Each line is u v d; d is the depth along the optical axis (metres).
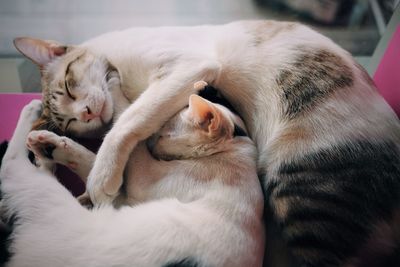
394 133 0.54
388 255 0.52
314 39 0.58
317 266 0.52
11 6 0.81
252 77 0.59
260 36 0.60
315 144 0.54
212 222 0.50
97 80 0.60
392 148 0.53
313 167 0.53
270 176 0.56
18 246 0.49
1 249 0.49
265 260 0.54
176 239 0.49
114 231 0.49
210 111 0.52
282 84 0.57
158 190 0.54
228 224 0.51
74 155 0.58
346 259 0.51
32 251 0.49
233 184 0.53
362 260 0.51
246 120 0.60
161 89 0.56
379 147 0.53
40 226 0.50
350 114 0.54
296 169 0.54
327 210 0.52
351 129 0.53
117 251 0.48
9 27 0.80
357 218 0.51
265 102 0.58
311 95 0.55
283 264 0.54
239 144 0.56
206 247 0.49
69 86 0.59
